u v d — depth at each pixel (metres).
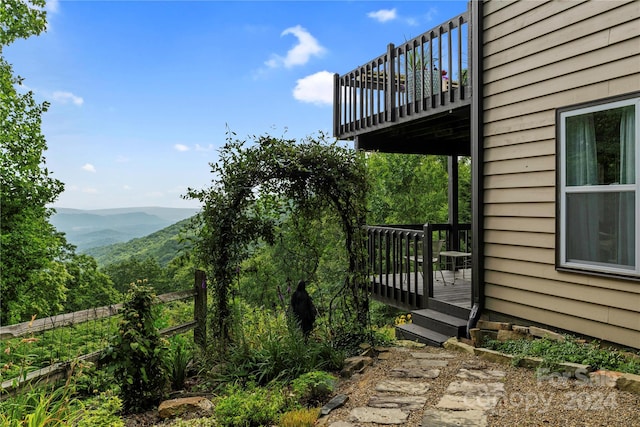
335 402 3.18
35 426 2.51
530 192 4.55
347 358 4.46
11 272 12.59
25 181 12.62
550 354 3.75
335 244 5.66
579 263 4.05
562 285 4.22
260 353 4.23
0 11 11.74
